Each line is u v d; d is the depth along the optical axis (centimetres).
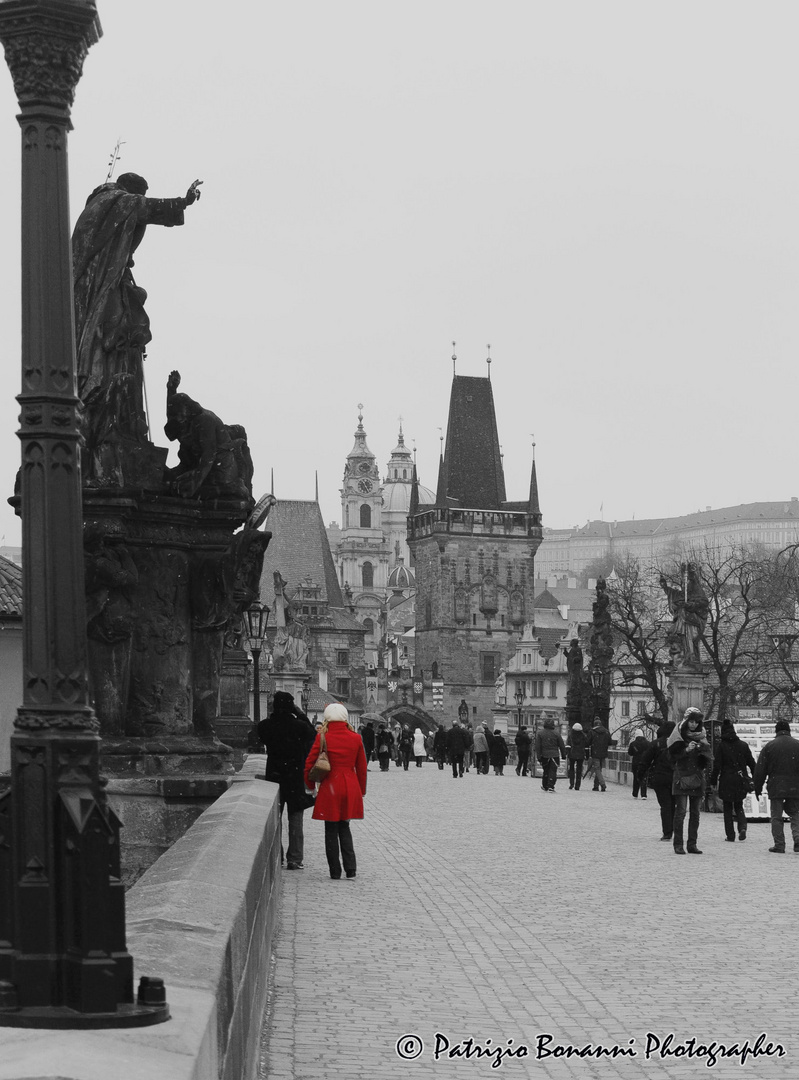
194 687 1877
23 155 656
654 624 10756
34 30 647
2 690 4506
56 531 639
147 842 1770
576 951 1620
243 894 910
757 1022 1270
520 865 2591
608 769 6775
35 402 643
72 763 614
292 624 15662
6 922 604
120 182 1938
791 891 2239
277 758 2483
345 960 1538
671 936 1742
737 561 11869
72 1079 457
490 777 7200
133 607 1822
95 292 1831
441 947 1634
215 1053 622
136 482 1845
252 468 1938
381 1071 1078
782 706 9294
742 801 3300
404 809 4291
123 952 587
